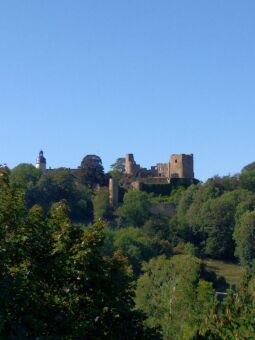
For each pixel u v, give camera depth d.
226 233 133.00
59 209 23.47
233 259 129.88
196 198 151.12
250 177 168.12
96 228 23.11
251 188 164.25
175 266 64.19
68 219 23.17
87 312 21.70
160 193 182.50
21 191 22.38
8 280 19.17
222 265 123.69
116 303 22.39
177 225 138.25
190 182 187.50
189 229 137.88
